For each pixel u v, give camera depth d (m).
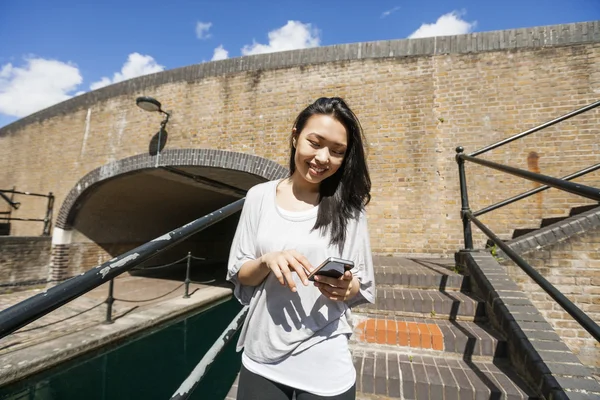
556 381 1.46
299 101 5.45
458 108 4.73
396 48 5.13
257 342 0.88
